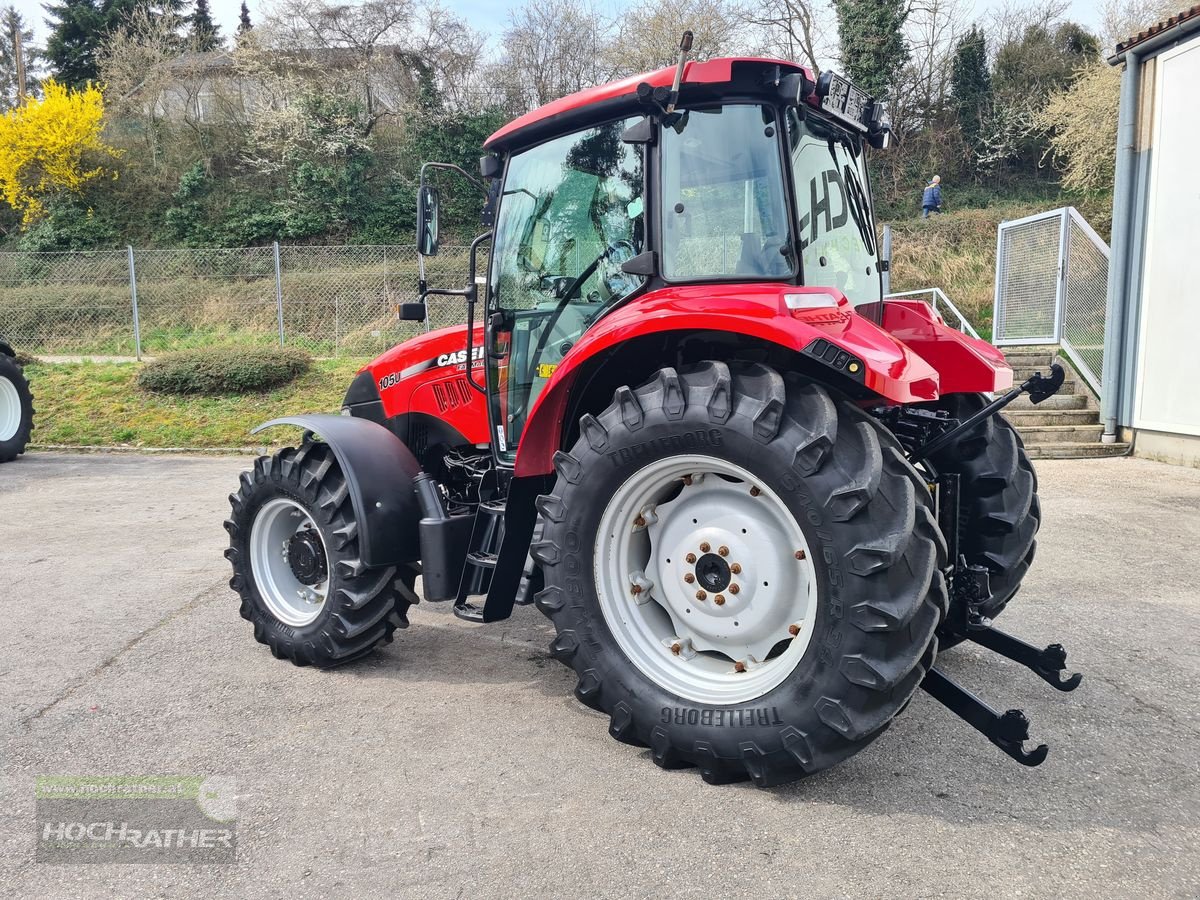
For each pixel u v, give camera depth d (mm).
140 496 7539
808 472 2295
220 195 24203
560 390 2830
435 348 4008
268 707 3154
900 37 24984
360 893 2055
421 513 3414
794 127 2783
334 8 25000
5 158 22938
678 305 2596
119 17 33125
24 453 9836
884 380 2252
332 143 23562
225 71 25531
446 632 4023
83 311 15352
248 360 11531
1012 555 3309
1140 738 2797
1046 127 21484
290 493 3518
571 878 2084
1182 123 8156
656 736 2572
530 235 3258
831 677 2285
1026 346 11180
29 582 4902
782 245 2658
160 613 4320
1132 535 5645
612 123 2959
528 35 25875
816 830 2270
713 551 2592
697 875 2082
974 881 2033
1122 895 1971
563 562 2717
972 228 18812
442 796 2492
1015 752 2408
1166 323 8398
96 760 2764
